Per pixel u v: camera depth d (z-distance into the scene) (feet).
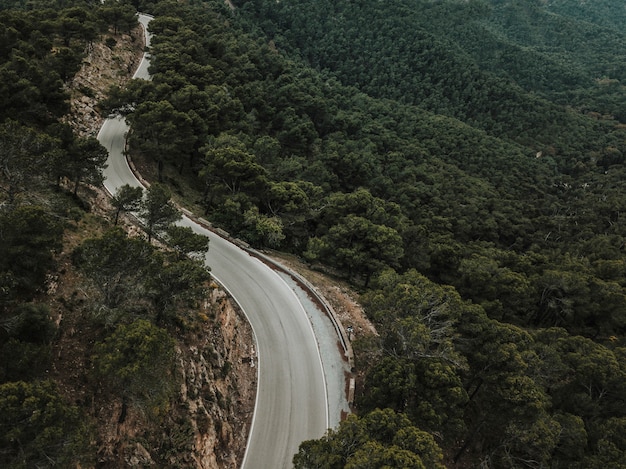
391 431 66.59
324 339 111.55
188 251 94.12
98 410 60.34
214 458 73.67
